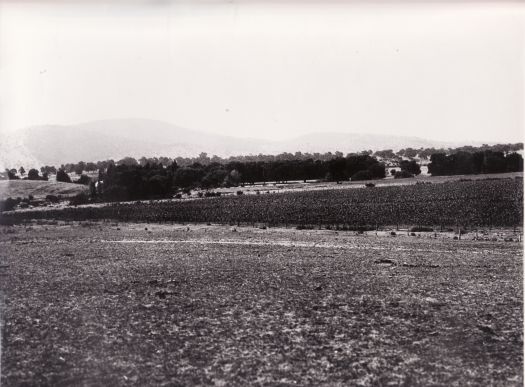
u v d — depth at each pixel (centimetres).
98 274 3369
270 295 2703
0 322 2245
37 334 2089
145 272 3425
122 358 1827
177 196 8775
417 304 2509
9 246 4856
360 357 1830
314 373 1695
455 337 2034
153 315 2338
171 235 5803
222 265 3681
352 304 2512
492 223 5912
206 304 2522
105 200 8062
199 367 1744
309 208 7538
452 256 4012
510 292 2759
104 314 2361
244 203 8138
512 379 1664
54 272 3459
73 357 1844
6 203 7481
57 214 7181
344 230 6206
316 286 2912
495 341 1998
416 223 6259
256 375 1680
